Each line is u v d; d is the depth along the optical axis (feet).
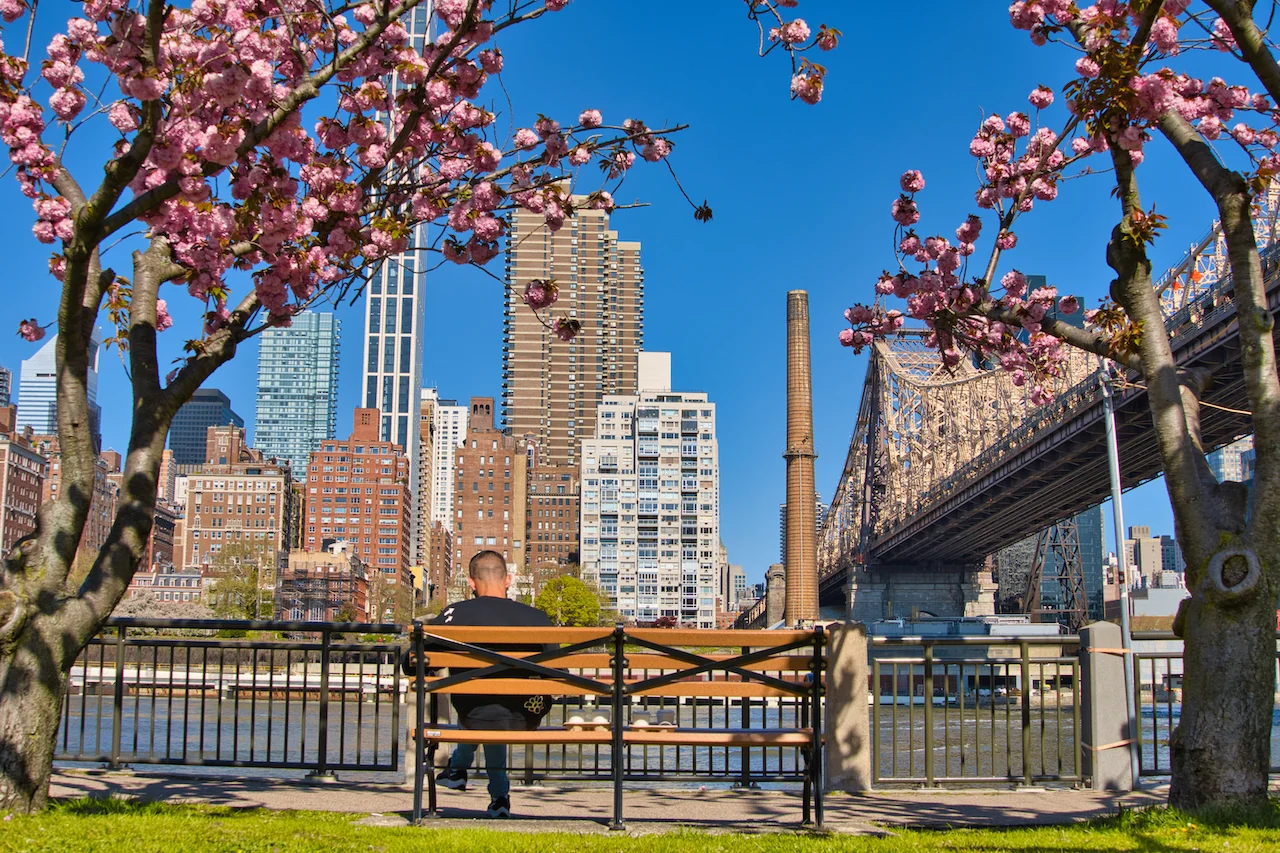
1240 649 28.22
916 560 440.45
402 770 42.11
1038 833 25.68
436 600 635.66
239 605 353.31
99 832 22.98
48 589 26.53
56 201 31.55
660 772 35.40
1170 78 29.71
